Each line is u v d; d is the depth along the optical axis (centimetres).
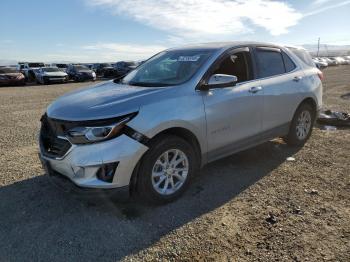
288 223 332
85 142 324
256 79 467
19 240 311
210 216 349
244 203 377
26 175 465
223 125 414
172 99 367
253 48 481
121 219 346
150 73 451
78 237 315
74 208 370
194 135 385
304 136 579
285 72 526
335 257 278
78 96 390
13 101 1359
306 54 601
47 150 363
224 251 290
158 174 363
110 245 302
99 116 326
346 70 3950
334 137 646
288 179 442
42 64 3959
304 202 375
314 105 582
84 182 328
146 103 349
